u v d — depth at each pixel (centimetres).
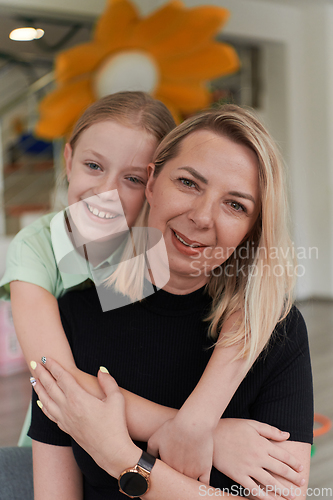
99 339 101
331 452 259
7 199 607
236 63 464
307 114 674
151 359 99
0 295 123
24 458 124
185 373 99
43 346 100
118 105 120
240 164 88
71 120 441
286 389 96
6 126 716
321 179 669
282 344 97
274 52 665
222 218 89
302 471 90
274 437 91
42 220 135
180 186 90
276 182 91
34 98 715
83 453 93
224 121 89
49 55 598
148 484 84
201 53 446
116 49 424
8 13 471
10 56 606
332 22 652
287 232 96
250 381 96
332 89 655
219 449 90
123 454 84
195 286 100
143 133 117
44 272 117
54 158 638
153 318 100
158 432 89
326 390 342
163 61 442
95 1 488
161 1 536
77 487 100
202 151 88
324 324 530
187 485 84
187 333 100
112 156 117
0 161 654
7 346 397
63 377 91
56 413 90
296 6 656
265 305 92
